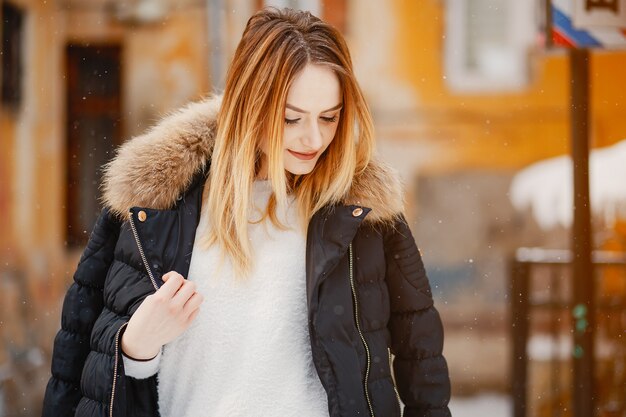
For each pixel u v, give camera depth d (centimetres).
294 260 200
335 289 199
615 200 1016
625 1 387
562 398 724
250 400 194
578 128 525
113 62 1079
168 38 1080
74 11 1066
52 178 1034
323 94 189
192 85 1080
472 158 1216
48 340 939
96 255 213
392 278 213
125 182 201
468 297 1216
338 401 193
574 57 521
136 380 202
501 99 1207
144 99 1083
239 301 197
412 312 214
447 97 1206
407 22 1195
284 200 194
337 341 196
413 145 1215
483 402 852
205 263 199
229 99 198
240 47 198
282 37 190
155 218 199
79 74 1070
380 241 208
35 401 791
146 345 186
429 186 1223
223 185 198
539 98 1204
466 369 970
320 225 200
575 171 528
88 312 213
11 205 959
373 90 1203
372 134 199
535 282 1012
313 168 202
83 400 198
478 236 1223
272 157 190
